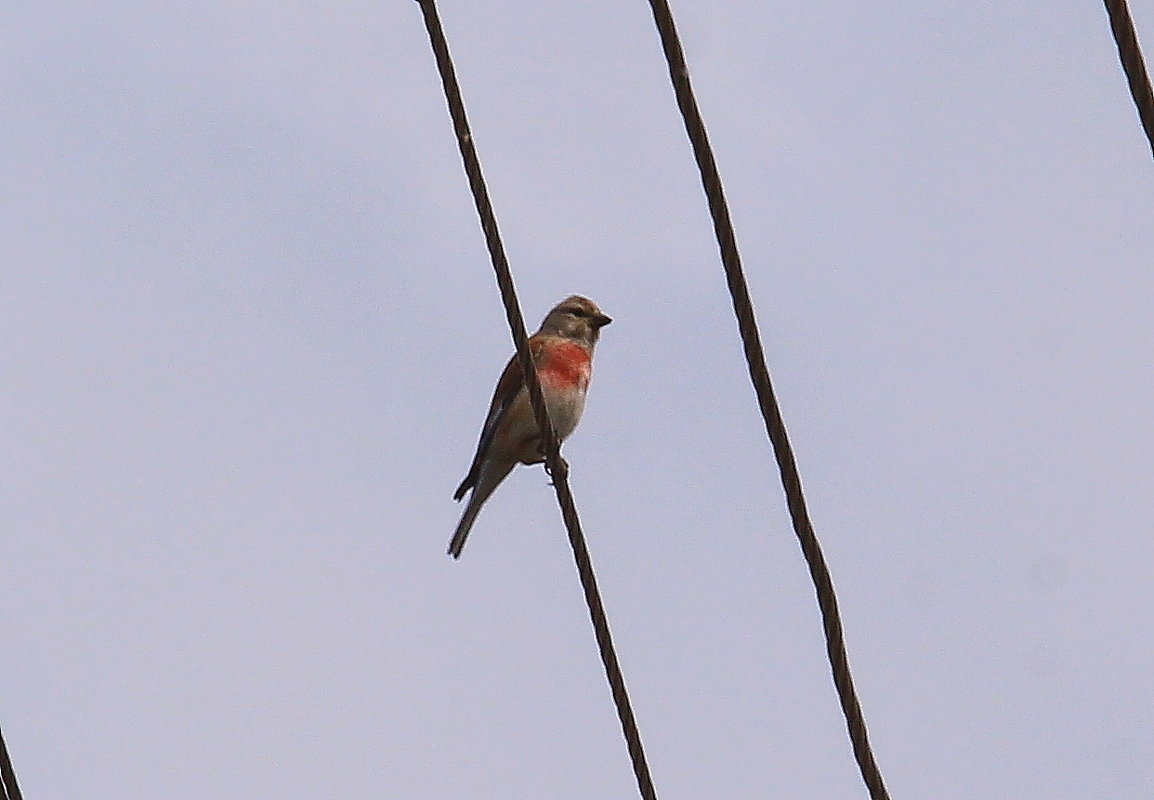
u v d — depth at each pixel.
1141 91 8.34
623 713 10.40
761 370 9.16
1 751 9.45
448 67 9.62
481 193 9.83
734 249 9.09
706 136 9.05
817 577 9.31
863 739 9.30
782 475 9.27
